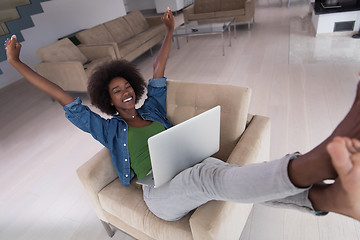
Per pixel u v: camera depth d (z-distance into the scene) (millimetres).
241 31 5406
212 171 900
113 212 1331
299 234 1435
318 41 4121
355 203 530
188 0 9062
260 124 1410
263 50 4160
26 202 1992
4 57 3918
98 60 3771
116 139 1323
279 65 3523
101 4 6641
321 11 4168
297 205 759
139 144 1319
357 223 1438
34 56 5109
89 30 4332
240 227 1233
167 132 924
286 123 2332
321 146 570
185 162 1073
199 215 981
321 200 654
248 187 726
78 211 1842
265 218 1551
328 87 2795
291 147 2047
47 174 2258
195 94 1459
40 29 5164
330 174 560
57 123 3094
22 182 2213
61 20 5594
